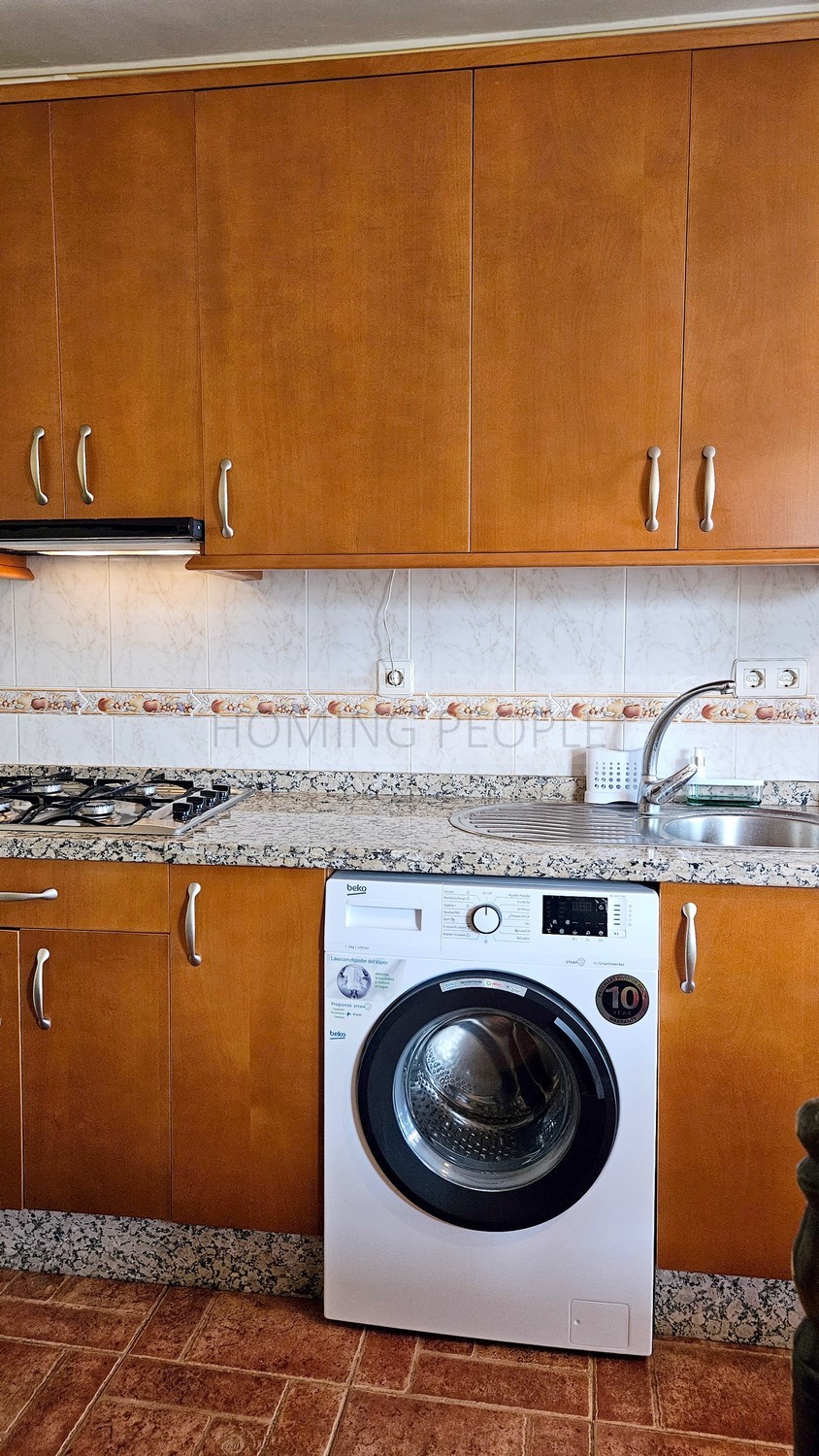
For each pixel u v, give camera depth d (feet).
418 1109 6.11
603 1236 5.78
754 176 6.06
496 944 5.78
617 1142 5.73
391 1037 5.81
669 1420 5.43
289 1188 6.26
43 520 7.00
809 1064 5.71
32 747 8.33
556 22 6.77
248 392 6.70
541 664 7.66
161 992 6.28
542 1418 5.44
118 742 8.22
